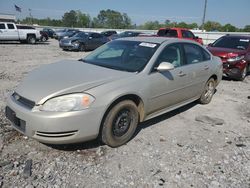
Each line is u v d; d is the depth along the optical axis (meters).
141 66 4.12
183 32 15.25
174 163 3.49
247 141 4.33
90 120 3.31
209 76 5.82
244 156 3.81
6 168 3.15
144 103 4.03
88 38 18.69
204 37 33.91
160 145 3.96
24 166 3.22
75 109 3.21
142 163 3.45
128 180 3.08
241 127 4.94
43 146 3.69
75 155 3.52
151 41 4.72
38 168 3.20
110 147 3.78
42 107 3.20
